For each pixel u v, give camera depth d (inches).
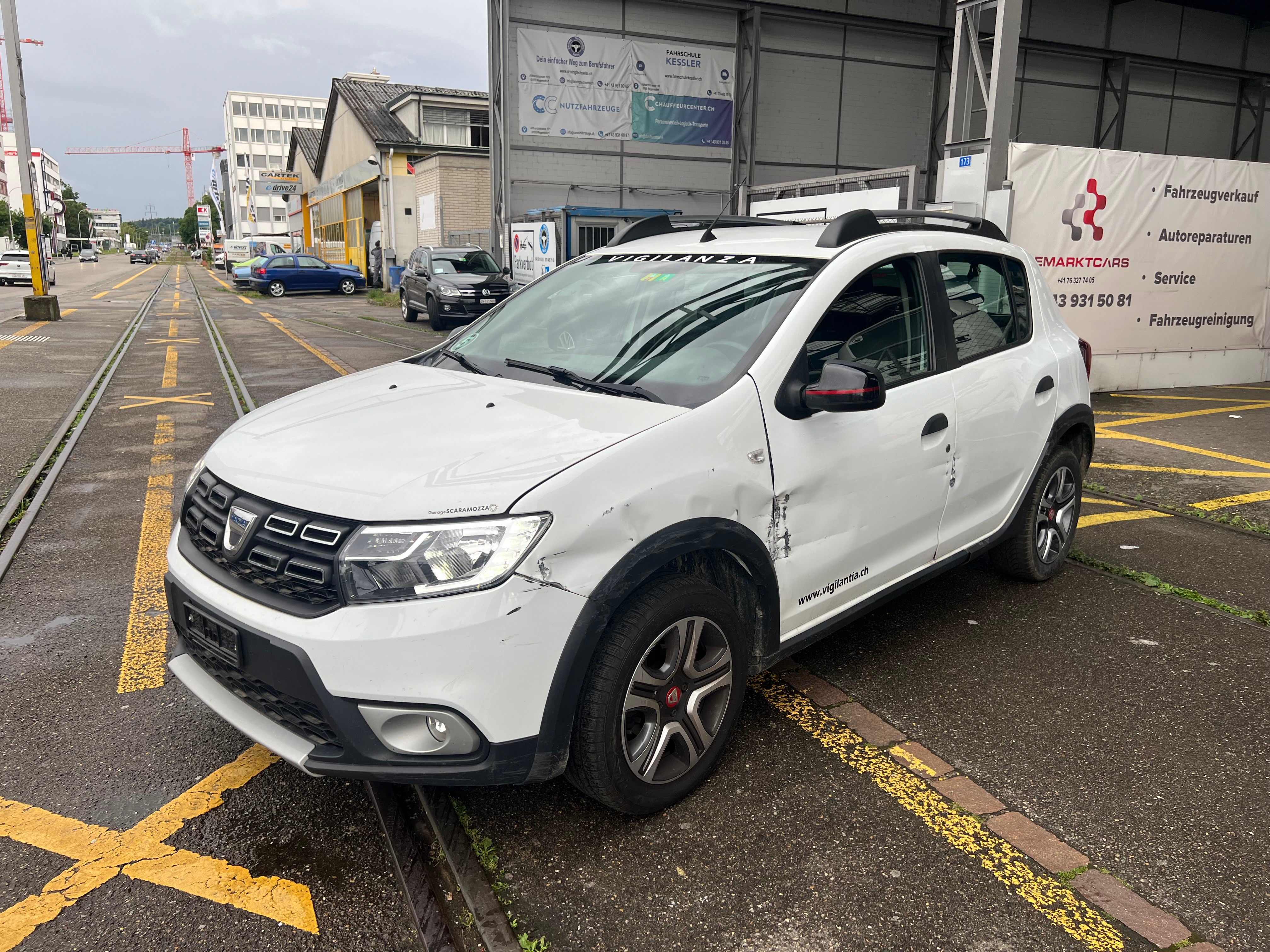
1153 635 156.5
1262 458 293.7
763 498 106.6
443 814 103.8
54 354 522.0
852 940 85.2
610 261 147.6
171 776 111.3
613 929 86.2
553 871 94.3
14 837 99.0
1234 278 432.5
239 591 92.4
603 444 94.3
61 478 248.8
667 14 691.4
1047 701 132.4
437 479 88.9
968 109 407.8
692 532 96.8
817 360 115.6
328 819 103.5
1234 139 880.3
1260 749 120.0
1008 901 90.6
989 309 154.6
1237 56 848.9
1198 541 209.6
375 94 1485.0
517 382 118.7
